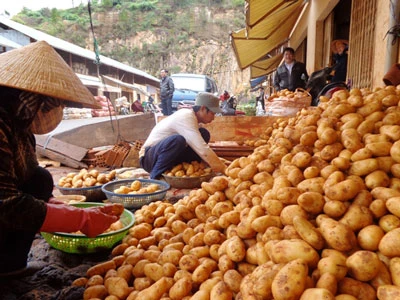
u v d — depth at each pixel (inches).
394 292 42.4
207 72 1934.1
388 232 49.7
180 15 2084.2
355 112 83.4
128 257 71.1
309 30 362.0
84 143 239.8
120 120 257.3
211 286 56.7
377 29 170.9
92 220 64.9
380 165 63.8
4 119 56.0
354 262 47.0
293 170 71.3
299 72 296.5
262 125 209.6
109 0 2102.6
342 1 308.2
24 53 59.2
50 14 2075.5
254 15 280.1
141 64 1964.8
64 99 58.1
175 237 78.2
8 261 71.5
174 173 152.9
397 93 86.8
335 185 59.4
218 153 194.2
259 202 72.2
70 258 80.7
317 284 46.7
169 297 58.0
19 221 56.4
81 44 1936.5
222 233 74.0
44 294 66.7
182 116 155.1
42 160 226.4
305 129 83.7
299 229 54.1
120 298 61.2
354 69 217.3
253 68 724.7
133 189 127.0
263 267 52.2
